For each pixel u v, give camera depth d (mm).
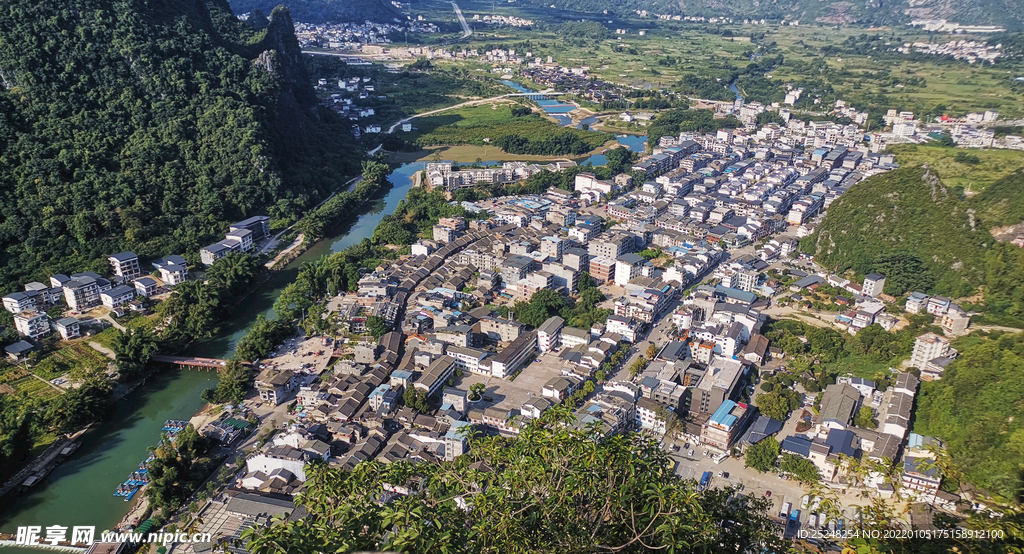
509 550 92688
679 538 89000
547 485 100750
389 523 94688
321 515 107062
